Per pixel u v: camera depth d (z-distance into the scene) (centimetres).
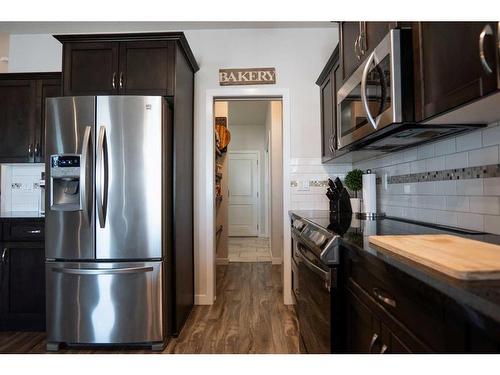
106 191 196
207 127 283
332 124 229
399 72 117
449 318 60
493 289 59
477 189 128
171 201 221
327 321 128
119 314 195
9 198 284
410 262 80
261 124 692
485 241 104
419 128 126
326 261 127
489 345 51
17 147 254
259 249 550
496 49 77
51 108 199
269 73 283
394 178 203
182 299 233
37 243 226
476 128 125
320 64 284
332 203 245
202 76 285
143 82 224
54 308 197
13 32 291
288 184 282
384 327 88
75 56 227
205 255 280
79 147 196
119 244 196
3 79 256
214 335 217
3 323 230
